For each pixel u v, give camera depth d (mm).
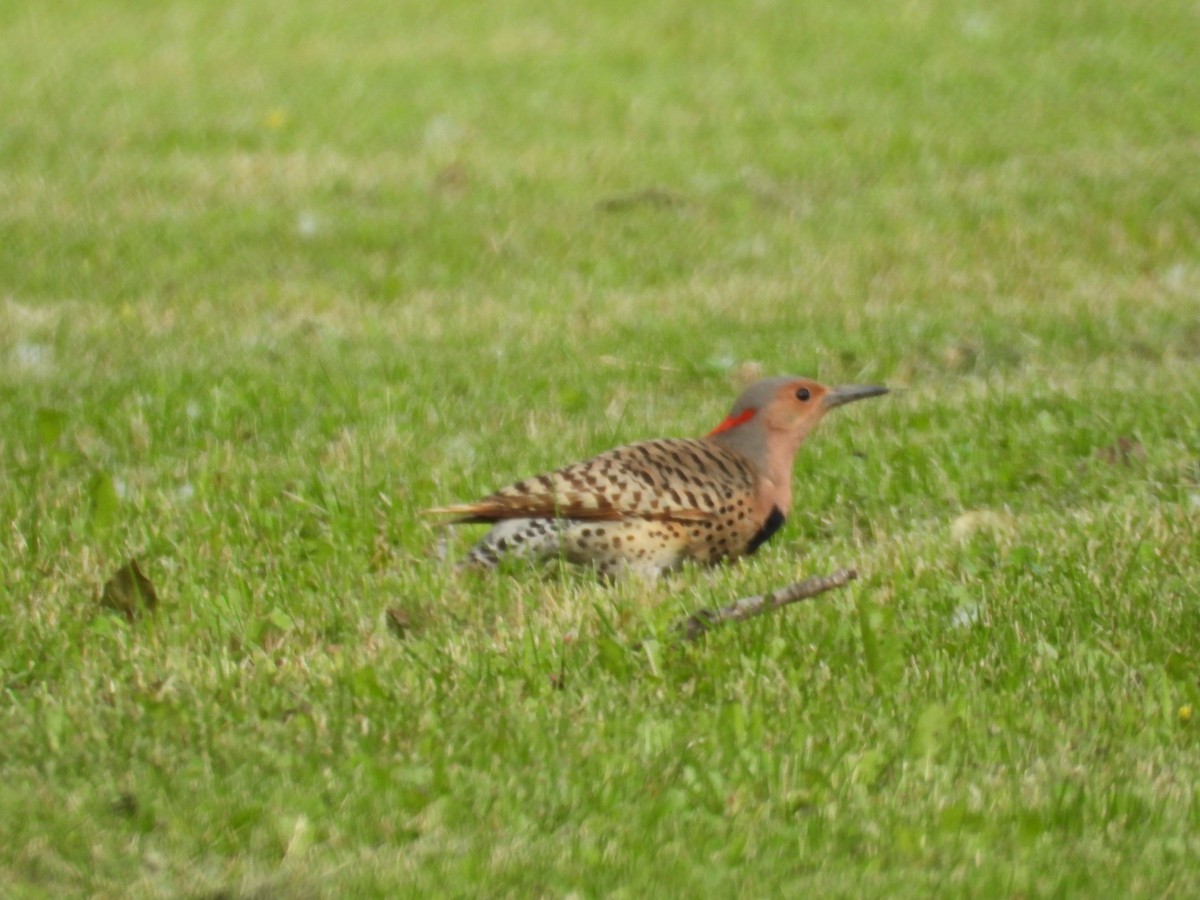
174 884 7016
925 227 19375
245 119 24891
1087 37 27766
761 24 29547
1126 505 11023
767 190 21188
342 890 6973
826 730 8164
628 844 7242
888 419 13367
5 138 23984
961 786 7719
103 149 23500
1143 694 8531
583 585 9844
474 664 8812
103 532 10602
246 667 8953
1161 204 19594
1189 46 27125
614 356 15195
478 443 12758
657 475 10070
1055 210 19578
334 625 9562
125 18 31719
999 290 17234
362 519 10977
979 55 27172
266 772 7898
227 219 20203
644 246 19062
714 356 15055
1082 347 15250
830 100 25125
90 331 16109
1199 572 9914
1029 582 9734
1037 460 12164
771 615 9180
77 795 7629
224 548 10570
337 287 17875
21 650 9094
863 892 6852
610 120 24609
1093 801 7547
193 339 15922
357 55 28750
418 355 15188
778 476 10547
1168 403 13062
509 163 22562
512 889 6953
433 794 7668
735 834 7328
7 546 10445
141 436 12875
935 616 9391
